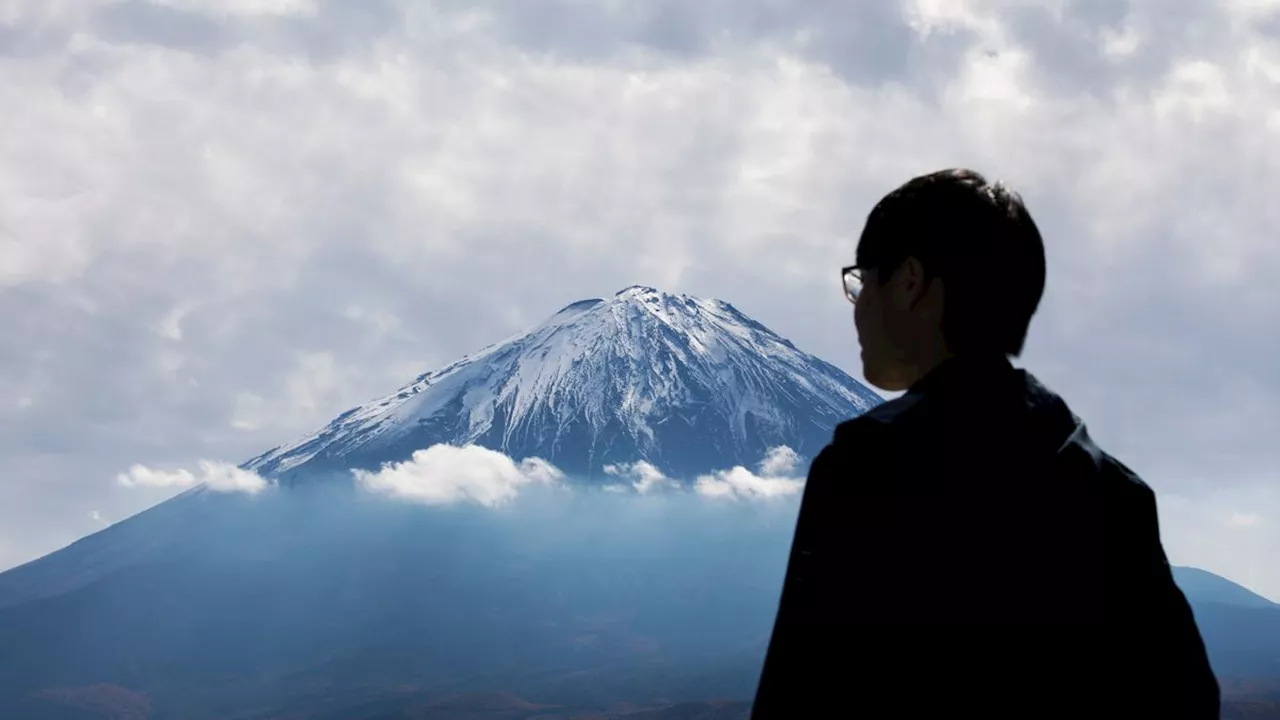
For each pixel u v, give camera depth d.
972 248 2.73
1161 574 2.76
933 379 2.71
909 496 2.56
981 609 2.52
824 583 2.54
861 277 2.88
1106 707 2.62
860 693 2.50
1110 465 2.78
